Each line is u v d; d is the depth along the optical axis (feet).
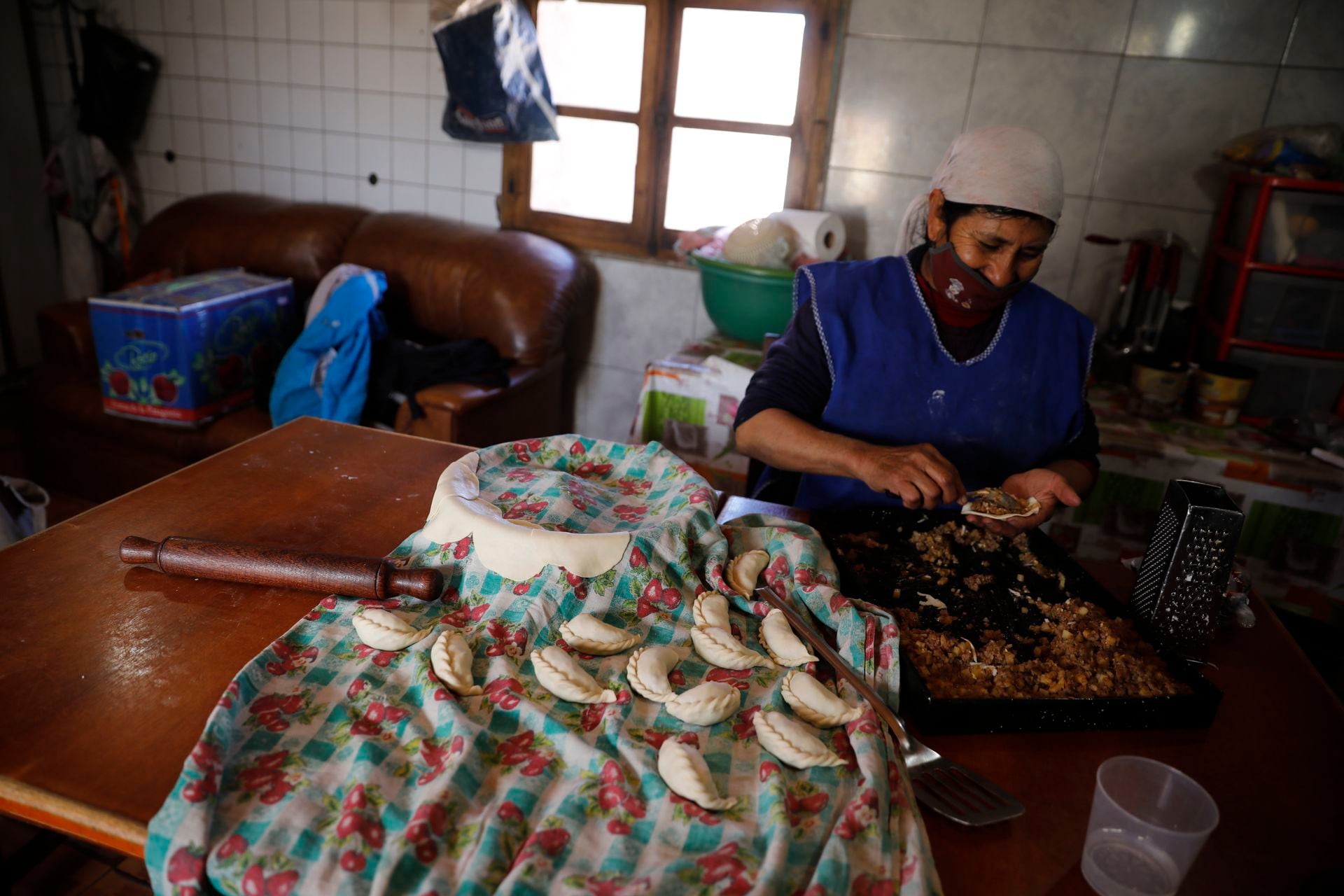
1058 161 4.09
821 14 8.79
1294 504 6.73
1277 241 7.08
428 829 2.23
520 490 3.73
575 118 10.08
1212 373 7.23
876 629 3.16
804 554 3.53
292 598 3.30
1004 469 4.98
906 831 2.39
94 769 2.43
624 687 2.87
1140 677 3.12
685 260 9.95
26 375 12.62
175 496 3.98
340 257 10.28
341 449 4.63
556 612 3.13
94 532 3.62
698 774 2.47
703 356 8.02
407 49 10.44
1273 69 7.74
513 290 9.34
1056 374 4.85
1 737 2.51
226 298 8.63
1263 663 3.50
